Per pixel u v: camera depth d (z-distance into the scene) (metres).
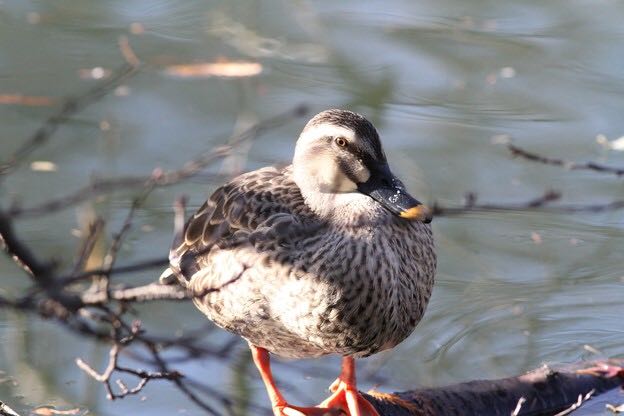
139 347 11.20
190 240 9.65
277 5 17.11
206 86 15.75
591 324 12.20
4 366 11.51
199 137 14.98
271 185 9.44
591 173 14.52
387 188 8.91
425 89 15.88
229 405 7.41
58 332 11.67
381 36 16.69
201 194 13.88
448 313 12.52
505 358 11.78
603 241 13.60
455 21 16.95
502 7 17.22
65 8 17.02
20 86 15.70
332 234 8.95
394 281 8.95
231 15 17.06
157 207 13.64
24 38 16.44
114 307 11.21
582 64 16.16
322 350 9.26
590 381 9.80
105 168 14.40
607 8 16.94
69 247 12.98
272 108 15.48
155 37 16.56
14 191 13.95
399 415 9.34
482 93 15.79
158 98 15.48
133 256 12.98
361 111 15.59
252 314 9.13
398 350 11.89
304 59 16.31
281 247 8.96
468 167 14.70
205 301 9.44
